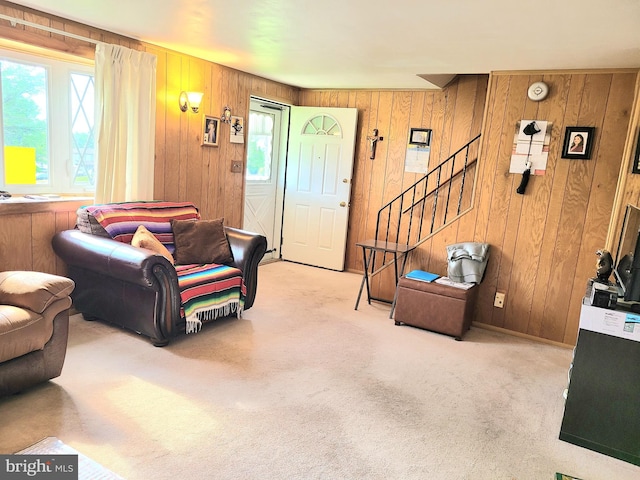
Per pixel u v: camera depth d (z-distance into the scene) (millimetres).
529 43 2920
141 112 3670
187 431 2191
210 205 4691
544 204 3732
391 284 4508
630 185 3064
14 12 2891
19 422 2148
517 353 3547
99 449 2008
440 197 5137
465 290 3654
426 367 3158
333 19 2703
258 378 2779
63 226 3430
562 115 3604
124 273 2938
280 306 4188
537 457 2252
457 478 2041
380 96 5359
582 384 2340
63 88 3434
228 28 3100
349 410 2514
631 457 2283
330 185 5672
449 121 5016
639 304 2289
